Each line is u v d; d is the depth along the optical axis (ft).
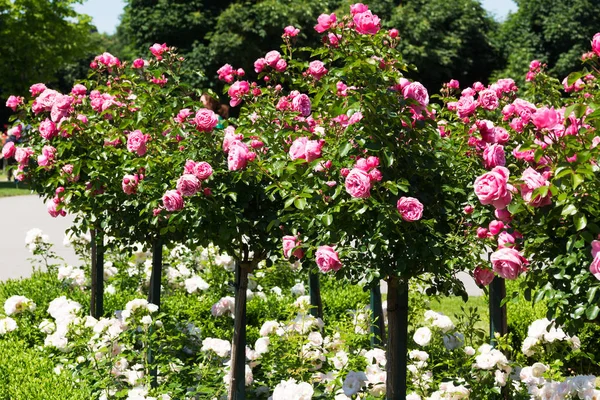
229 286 23.70
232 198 12.76
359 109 10.29
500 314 15.37
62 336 16.12
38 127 18.22
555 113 8.94
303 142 11.43
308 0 94.99
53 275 24.70
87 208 16.19
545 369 13.88
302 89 15.48
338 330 16.35
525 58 100.12
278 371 15.10
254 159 12.27
